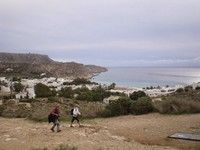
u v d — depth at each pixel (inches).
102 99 2716.5
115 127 1056.8
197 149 746.2
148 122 1146.7
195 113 1298.0
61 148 676.1
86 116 1358.3
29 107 1572.3
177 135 896.9
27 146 714.2
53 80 7268.7
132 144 777.6
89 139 801.6
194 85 3617.1
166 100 1391.5
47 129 940.6
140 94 2348.7
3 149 689.0
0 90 4525.1
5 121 1240.8
